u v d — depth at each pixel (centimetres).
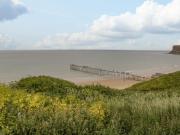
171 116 1083
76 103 1166
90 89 1925
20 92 1110
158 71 14025
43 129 843
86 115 975
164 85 3038
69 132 862
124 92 2142
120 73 10619
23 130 827
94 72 12150
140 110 1123
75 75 11931
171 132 923
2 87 1143
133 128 925
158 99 1498
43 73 13000
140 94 1947
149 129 921
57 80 2034
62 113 948
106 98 1633
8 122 841
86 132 872
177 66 16938
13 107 953
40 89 1806
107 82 9338
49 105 1058
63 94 1725
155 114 1088
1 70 14175
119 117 997
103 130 894
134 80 9744
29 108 983
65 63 18362
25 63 18250
